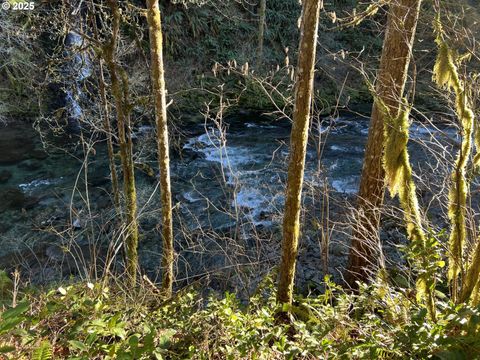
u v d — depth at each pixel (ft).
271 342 8.04
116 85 11.14
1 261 16.39
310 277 14.39
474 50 7.34
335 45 39.73
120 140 11.49
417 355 5.57
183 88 36.86
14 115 31.94
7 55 29.12
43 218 19.60
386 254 14.25
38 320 6.93
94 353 6.69
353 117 35.06
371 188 11.66
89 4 12.00
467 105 6.87
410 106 7.43
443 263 6.06
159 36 9.83
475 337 5.10
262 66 41.16
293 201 8.28
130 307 8.81
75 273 15.47
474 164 6.71
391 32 10.28
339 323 7.11
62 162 26.04
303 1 7.26
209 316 8.05
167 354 7.15
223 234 16.24
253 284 13.10
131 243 12.00
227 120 34.86
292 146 7.95
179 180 23.91
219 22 41.88
